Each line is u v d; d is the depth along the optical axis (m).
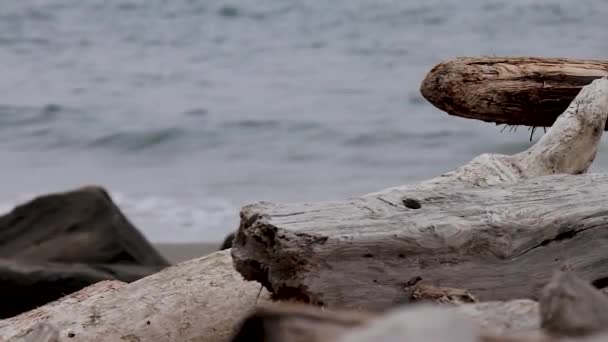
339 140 25.83
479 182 6.74
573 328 3.05
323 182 22.53
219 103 30.98
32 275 10.99
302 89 33.03
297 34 43.56
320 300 5.06
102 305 6.32
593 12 39.75
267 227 5.14
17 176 23.19
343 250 5.09
